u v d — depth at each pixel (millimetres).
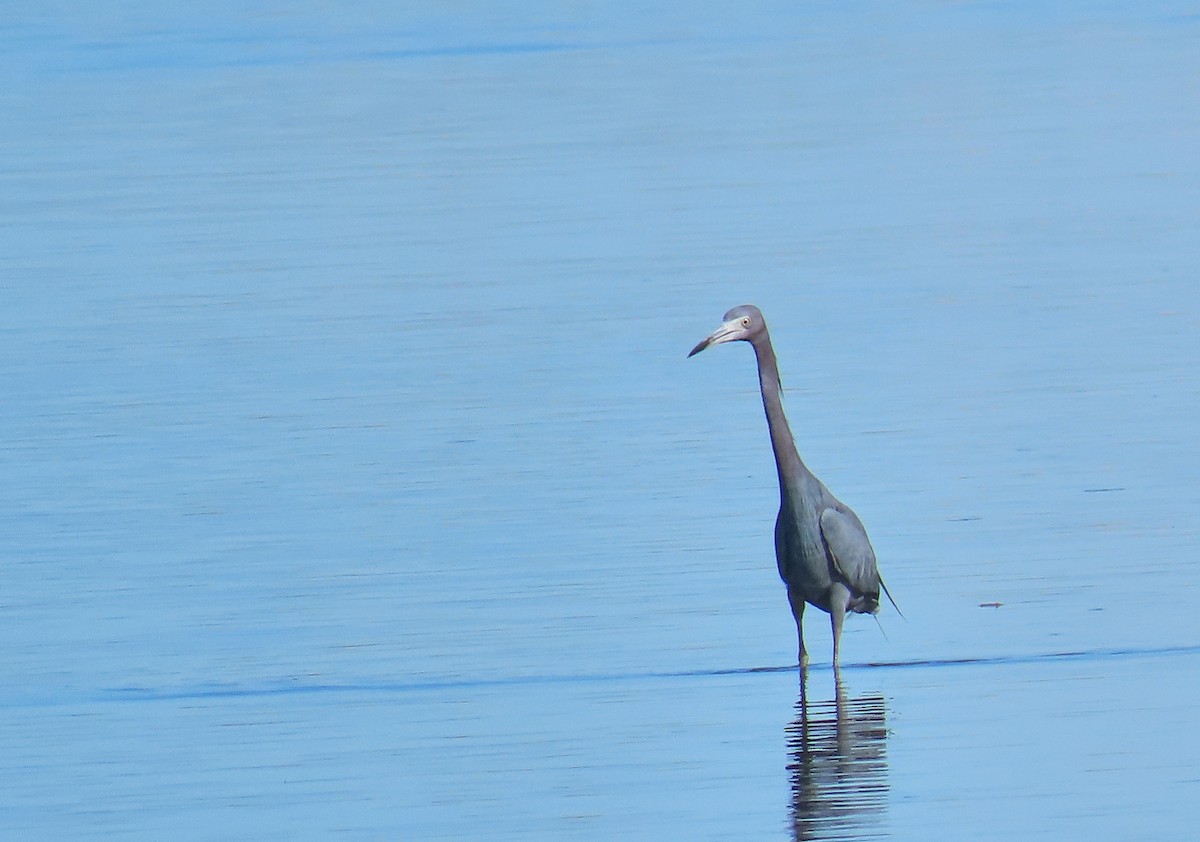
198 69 49406
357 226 31781
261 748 12305
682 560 16328
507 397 21984
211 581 16172
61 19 59906
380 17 59625
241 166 37125
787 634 14539
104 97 45438
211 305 26984
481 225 31578
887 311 25203
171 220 32656
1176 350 22703
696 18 57688
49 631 15008
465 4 62250
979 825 10461
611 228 30969
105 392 22719
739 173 35031
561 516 17672
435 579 16016
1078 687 12938
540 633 14617
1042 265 27344
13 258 30297
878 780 11273
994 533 16688
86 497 18719
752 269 27812
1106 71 43781
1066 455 18891
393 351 24250
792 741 12078
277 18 59438
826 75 45625
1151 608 14594
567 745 12156
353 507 18188
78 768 12016
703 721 12570
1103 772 11258
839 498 17875
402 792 11375
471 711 12938
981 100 41156
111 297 27594
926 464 18797
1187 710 12352
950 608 14867
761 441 19953
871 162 35562
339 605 15453
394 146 38594
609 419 20953
